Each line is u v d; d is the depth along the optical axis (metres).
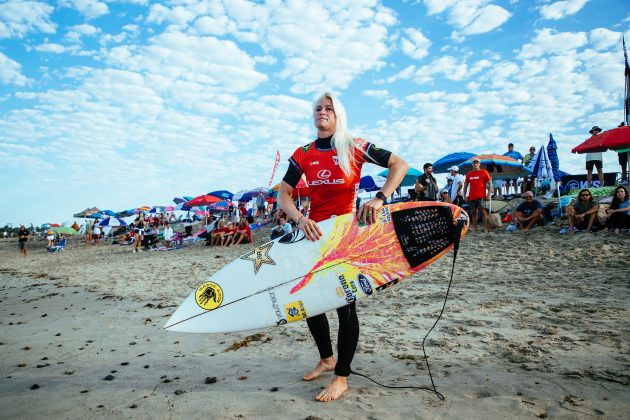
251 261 2.57
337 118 2.36
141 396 2.42
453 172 12.13
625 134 9.30
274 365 2.90
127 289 7.07
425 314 4.10
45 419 2.14
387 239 2.43
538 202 9.41
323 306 2.32
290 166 2.53
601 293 4.39
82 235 37.44
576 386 2.21
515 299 4.41
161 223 29.55
